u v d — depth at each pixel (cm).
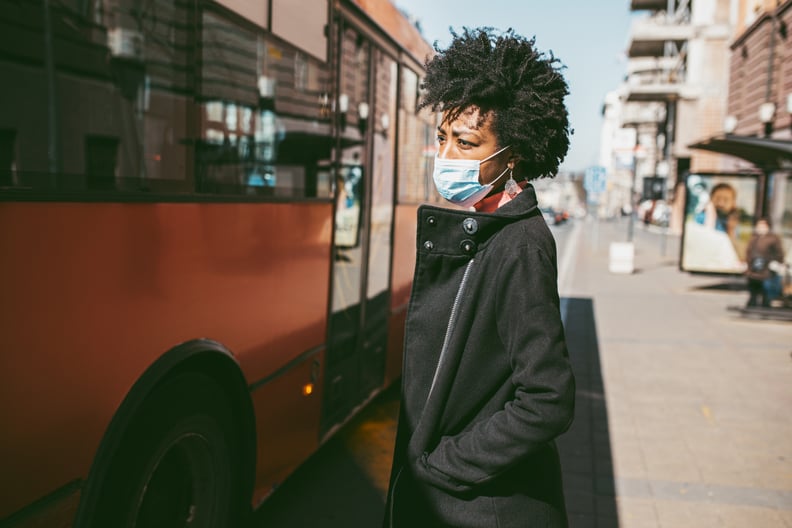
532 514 157
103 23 218
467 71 164
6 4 181
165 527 262
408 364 166
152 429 239
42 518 192
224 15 290
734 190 1366
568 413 145
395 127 564
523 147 165
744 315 1139
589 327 1036
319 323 405
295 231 366
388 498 170
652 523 402
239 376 298
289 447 370
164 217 247
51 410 194
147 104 239
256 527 388
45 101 193
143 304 235
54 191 195
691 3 3897
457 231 160
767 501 433
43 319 191
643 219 6003
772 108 1947
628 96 3741
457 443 155
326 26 409
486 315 155
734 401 652
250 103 314
